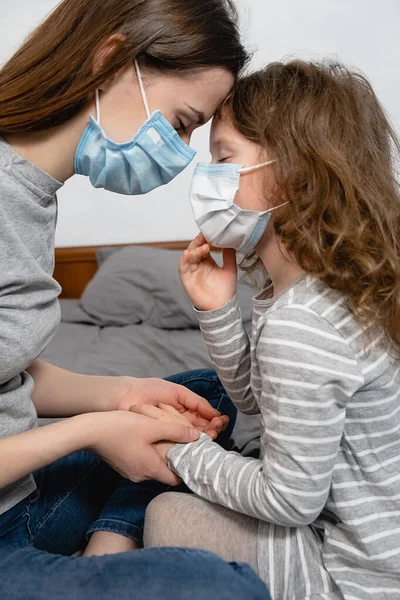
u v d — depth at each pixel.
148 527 0.89
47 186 0.90
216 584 0.68
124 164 0.93
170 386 1.09
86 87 0.85
